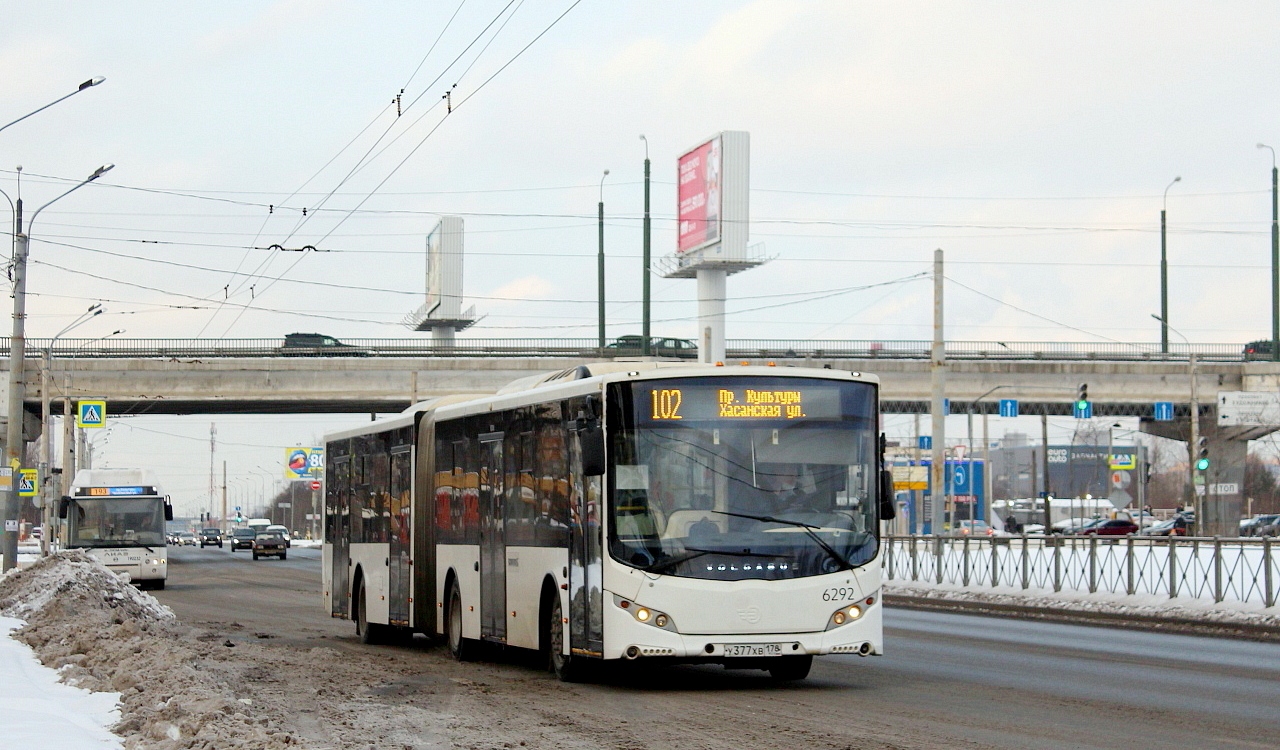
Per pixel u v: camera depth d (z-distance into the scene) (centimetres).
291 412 7856
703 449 1430
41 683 1395
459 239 10700
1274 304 8388
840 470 1458
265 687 1508
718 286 8006
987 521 7769
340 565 2378
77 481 4300
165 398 6900
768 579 1407
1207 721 1190
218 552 9650
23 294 3922
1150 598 2595
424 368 7094
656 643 1384
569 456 1503
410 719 1237
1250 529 7638
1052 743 1066
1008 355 7531
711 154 7850
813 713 1257
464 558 1822
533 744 1084
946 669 1662
